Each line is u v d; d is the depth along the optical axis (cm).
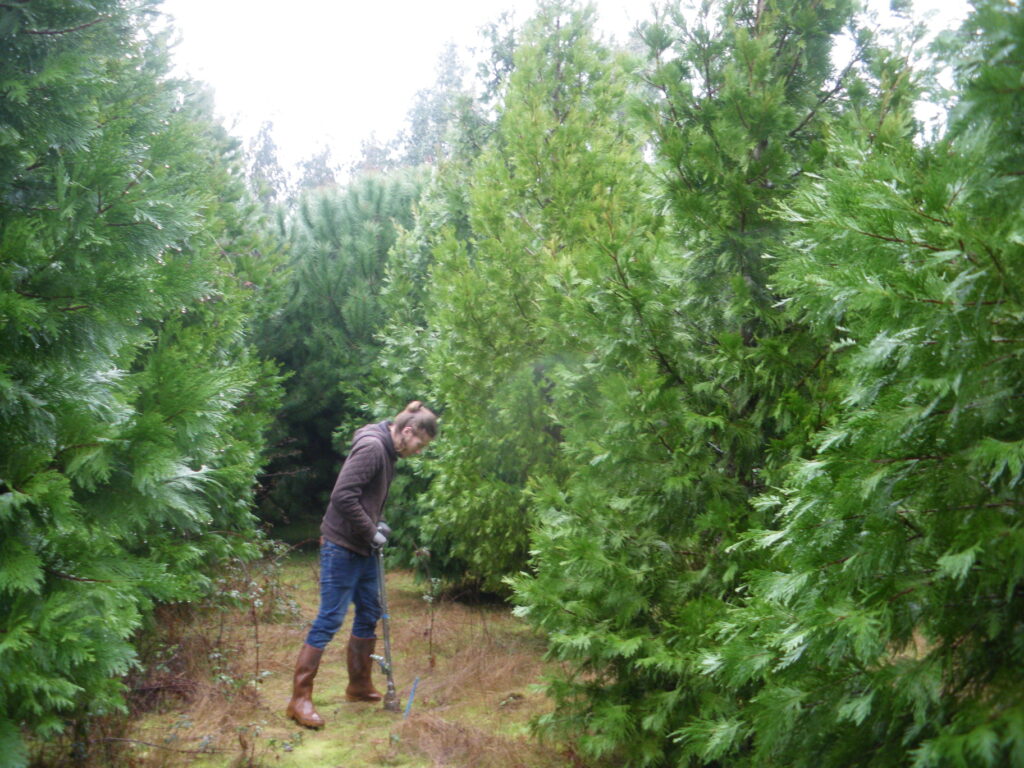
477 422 675
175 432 351
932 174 212
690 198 383
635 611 377
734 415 393
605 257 391
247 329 855
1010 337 204
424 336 904
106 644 336
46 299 338
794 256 268
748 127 391
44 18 359
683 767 331
